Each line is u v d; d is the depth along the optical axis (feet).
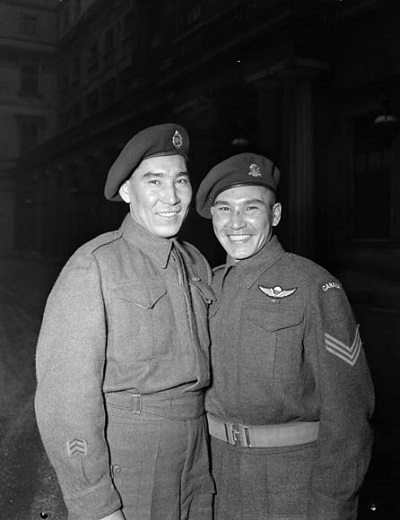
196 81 42.11
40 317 30.91
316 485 4.50
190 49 47.32
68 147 75.15
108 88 79.30
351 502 4.48
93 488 3.93
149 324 4.36
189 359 4.49
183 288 4.65
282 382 4.64
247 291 4.97
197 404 4.66
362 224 35.12
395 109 31.37
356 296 30.12
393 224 32.48
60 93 101.76
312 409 4.72
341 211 35.50
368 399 4.60
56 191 87.35
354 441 4.45
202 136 43.73
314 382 4.76
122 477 4.25
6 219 107.04
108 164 66.18
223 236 5.12
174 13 51.72
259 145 35.17
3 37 100.42
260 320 4.77
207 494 4.71
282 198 33.14
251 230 4.98
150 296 4.42
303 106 32.04
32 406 14.98
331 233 35.83
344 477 4.42
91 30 84.74
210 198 5.26
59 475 4.01
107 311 4.28
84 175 72.69
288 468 4.67
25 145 106.01
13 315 31.63
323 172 35.58
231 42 35.47
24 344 23.54
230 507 4.79
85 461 3.92
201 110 42.55
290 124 32.12
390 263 32.37
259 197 4.99
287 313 4.71
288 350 4.66
